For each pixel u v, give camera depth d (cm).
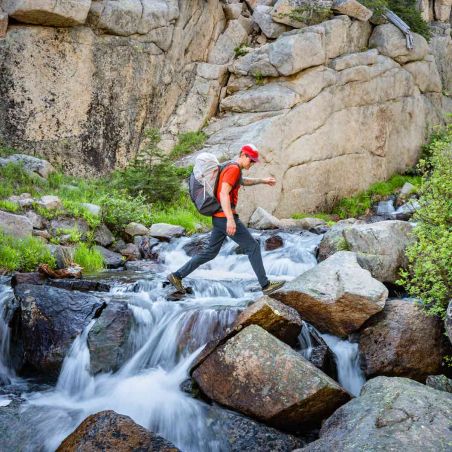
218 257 980
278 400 479
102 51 1335
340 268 635
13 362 634
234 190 616
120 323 605
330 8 1677
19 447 473
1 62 1188
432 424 397
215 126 1547
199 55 1633
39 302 625
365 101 1706
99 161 1355
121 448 426
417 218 646
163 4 1451
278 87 1536
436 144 730
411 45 1828
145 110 1450
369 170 1739
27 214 927
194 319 600
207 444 483
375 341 574
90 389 568
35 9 1187
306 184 1527
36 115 1245
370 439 389
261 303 557
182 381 555
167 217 1127
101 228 992
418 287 598
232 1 1780
